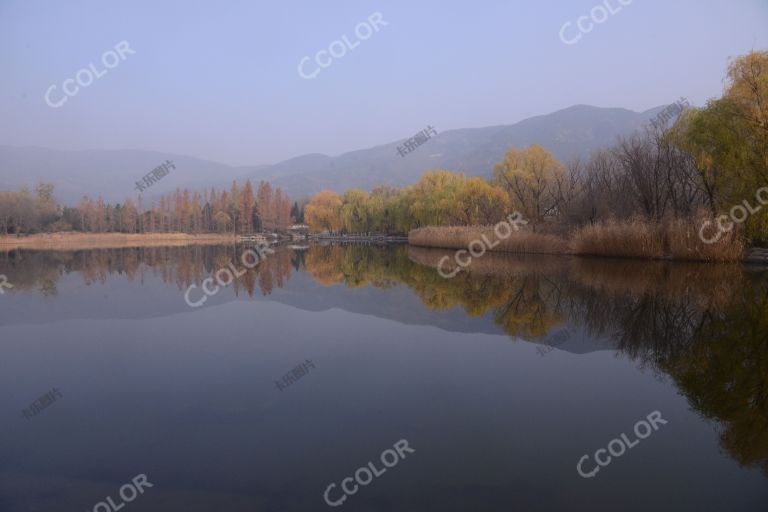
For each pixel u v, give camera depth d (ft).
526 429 20.52
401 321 42.14
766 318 40.42
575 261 90.27
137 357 31.63
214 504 15.12
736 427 20.68
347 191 284.82
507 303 49.65
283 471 17.11
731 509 14.70
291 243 218.59
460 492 15.67
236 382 26.68
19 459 18.21
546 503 15.06
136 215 258.16
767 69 69.15
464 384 26.09
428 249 151.94
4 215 205.57
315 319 43.27
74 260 108.99
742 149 69.62
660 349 32.50
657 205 93.35
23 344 35.04
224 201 293.23
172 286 64.49
